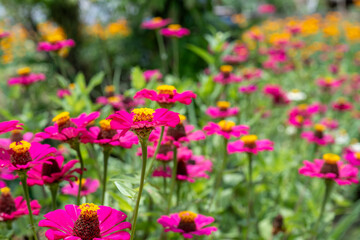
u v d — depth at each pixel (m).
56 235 0.58
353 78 1.91
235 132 0.83
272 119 1.60
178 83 1.03
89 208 0.59
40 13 2.23
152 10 2.13
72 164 0.70
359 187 1.48
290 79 2.04
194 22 2.16
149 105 0.74
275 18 3.92
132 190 0.64
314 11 4.05
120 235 0.59
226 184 1.11
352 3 3.79
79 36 2.20
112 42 2.12
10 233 0.72
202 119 1.13
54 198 0.70
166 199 0.80
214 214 0.88
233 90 1.24
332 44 2.61
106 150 0.72
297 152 1.37
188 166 0.84
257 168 1.02
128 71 2.17
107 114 0.93
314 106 1.28
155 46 2.26
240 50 1.70
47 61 1.91
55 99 1.01
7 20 2.09
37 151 0.65
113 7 1.77
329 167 0.83
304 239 0.98
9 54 1.56
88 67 2.17
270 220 1.08
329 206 1.26
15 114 1.34
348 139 1.49
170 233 0.83
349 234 1.29
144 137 0.62
